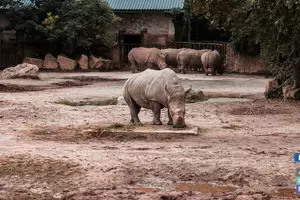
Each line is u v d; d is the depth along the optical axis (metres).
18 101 21.19
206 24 48.34
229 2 22.31
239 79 33.31
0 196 8.41
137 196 8.36
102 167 10.16
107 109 18.91
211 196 8.38
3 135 13.68
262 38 23.09
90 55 42.84
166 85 14.13
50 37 42.19
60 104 20.69
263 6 21.05
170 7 43.72
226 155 11.27
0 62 44.16
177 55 39.22
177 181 9.32
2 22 44.66
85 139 13.33
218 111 18.88
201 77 35.00
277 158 10.99
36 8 42.94
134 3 44.78
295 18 20.42
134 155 11.25
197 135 13.68
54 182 9.23
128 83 15.11
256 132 14.44
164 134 13.52
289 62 22.56
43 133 14.08
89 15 41.78
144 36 44.69
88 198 8.23
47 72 39.91
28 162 10.52
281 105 20.59
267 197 8.33
